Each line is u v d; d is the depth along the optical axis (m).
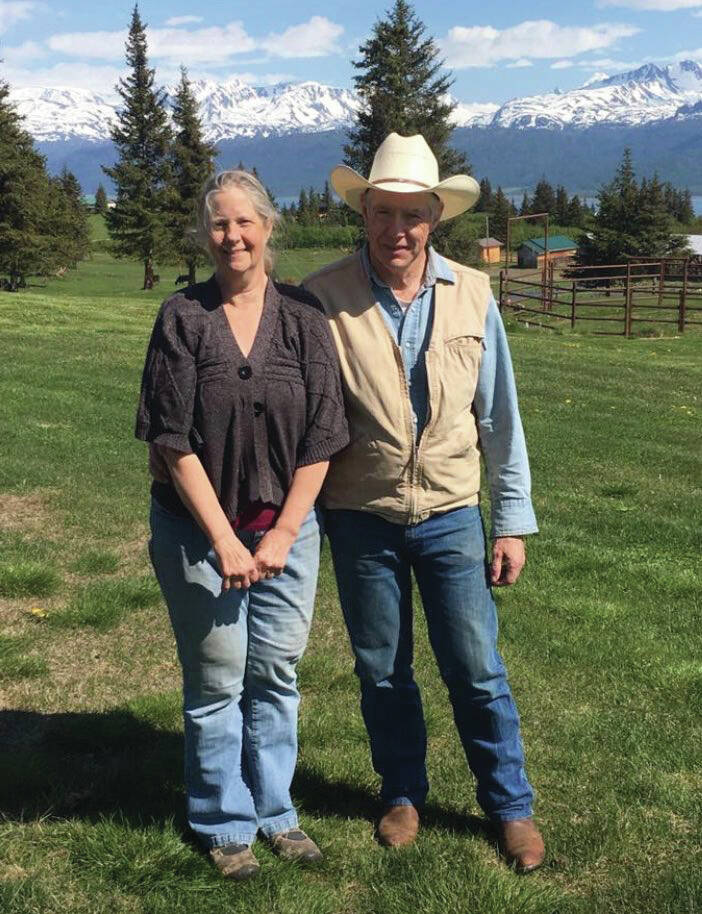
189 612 3.33
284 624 3.44
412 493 3.50
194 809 3.50
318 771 4.25
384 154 3.44
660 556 8.16
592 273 75.88
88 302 31.72
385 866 3.54
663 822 3.88
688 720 4.96
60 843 3.57
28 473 9.45
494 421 3.65
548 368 23.22
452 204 3.53
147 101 73.69
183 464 3.19
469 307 3.52
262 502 3.31
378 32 68.62
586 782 4.25
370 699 3.76
